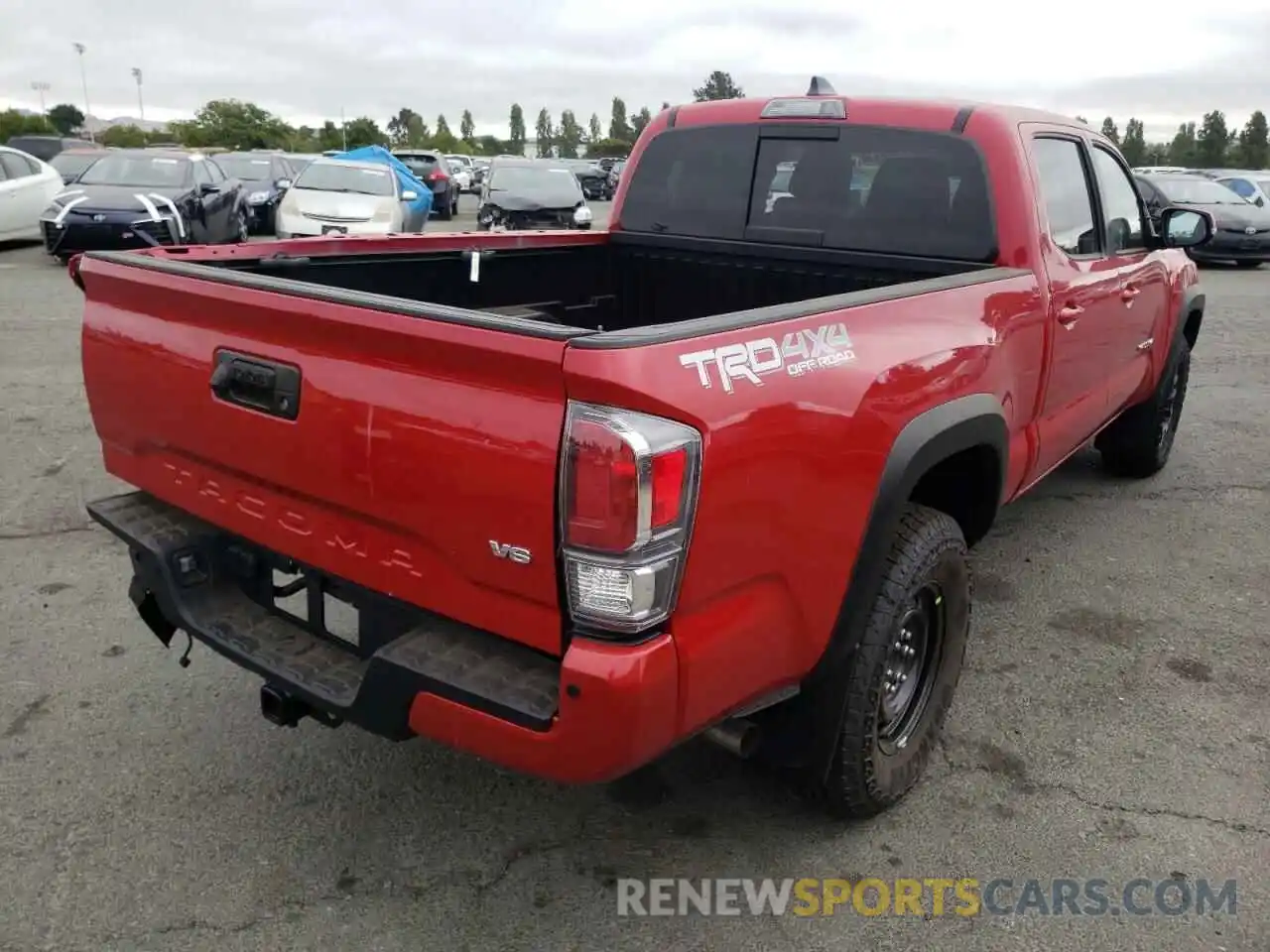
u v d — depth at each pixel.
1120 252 4.81
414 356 2.30
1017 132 3.83
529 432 2.14
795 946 2.68
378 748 3.47
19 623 4.20
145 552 2.95
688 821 3.15
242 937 2.65
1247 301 14.31
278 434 2.61
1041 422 4.07
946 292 3.12
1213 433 7.60
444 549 2.35
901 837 3.10
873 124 4.05
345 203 14.90
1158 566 5.12
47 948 2.58
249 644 2.78
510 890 2.85
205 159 15.77
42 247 16.17
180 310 2.84
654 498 2.07
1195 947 2.70
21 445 6.39
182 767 3.33
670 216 4.75
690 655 2.24
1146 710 3.81
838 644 2.72
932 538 2.95
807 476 2.45
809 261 4.29
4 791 3.17
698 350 2.18
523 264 4.60
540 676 2.31
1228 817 3.21
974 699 3.86
